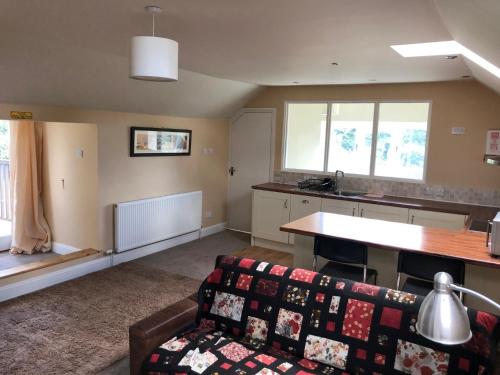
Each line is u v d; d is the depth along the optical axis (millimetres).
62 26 2717
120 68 3934
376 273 3115
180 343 2283
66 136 4867
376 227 3305
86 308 3674
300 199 5371
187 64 4059
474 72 3801
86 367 2791
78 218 4934
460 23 1839
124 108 4703
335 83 5293
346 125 5574
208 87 5141
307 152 5934
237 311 2463
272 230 5664
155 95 4730
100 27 2727
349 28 2547
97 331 3270
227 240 6098
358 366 2051
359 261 2924
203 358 2117
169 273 4621
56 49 3289
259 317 2387
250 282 2500
